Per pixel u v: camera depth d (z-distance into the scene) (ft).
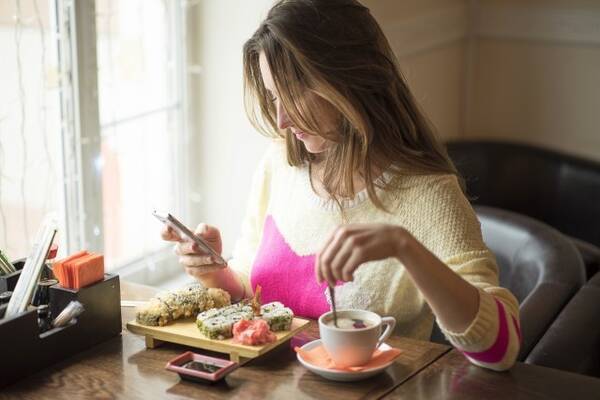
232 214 7.52
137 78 6.75
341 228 3.72
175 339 4.25
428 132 4.80
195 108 7.38
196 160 7.50
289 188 5.16
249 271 5.33
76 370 4.12
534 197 9.84
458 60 10.07
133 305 5.00
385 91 4.57
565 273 5.91
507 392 3.87
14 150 5.79
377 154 4.71
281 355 4.21
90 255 4.44
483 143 9.90
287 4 4.42
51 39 5.93
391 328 4.14
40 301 4.44
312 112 4.45
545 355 5.06
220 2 7.10
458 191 4.66
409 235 3.72
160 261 7.24
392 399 3.80
